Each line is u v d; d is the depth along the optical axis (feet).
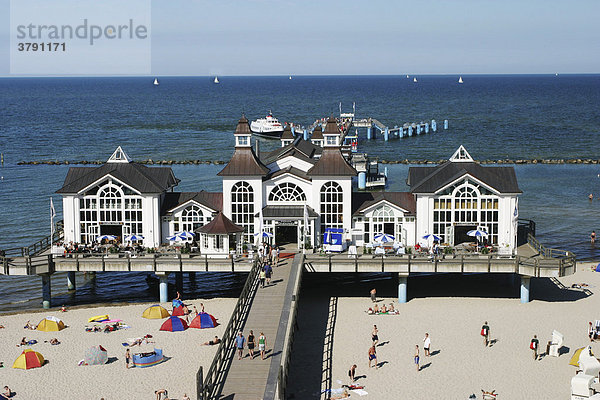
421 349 178.91
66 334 188.96
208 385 136.77
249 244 230.89
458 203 228.02
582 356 157.89
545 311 207.72
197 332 189.57
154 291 236.43
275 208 232.53
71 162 524.93
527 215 347.56
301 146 263.29
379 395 153.17
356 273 252.21
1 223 323.37
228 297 226.17
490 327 194.18
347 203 231.91
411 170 244.01
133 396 151.43
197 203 234.79
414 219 232.32
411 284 238.27
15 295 230.48
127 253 218.18
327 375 163.32
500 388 156.97
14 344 181.37
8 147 609.42
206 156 560.20
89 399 150.10
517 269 209.05
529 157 548.31
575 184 432.25
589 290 228.02
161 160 537.65
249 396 137.90
